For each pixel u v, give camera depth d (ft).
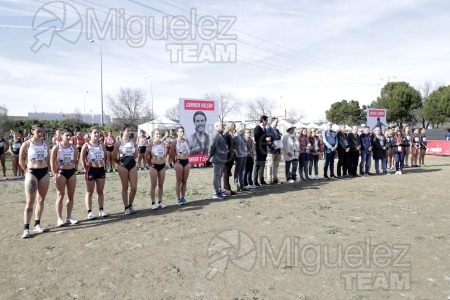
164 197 31.60
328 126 42.27
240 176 33.50
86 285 13.51
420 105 152.35
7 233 20.66
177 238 19.15
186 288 13.12
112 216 24.44
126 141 24.54
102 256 16.62
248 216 23.67
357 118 188.03
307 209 25.63
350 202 28.14
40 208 20.94
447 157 77.51
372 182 39.09
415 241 18.03
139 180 43.62
